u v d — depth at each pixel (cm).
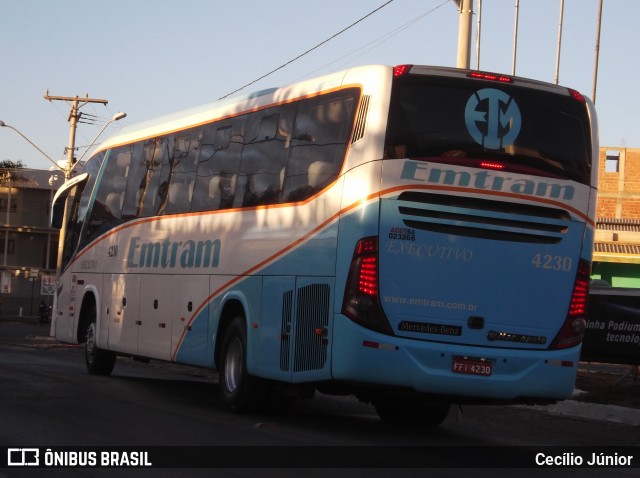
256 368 1305
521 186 1157
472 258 1141
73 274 2067
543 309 1166
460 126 1148
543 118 1180
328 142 1208
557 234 1176
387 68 1149
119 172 1905
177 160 1650
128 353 1755
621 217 4216
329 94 1227
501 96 1168
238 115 1462
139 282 1730
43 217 8394
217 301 1435
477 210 1143
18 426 1108
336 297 1139
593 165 1202
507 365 1145
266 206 1330
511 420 1576
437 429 1403
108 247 1892
